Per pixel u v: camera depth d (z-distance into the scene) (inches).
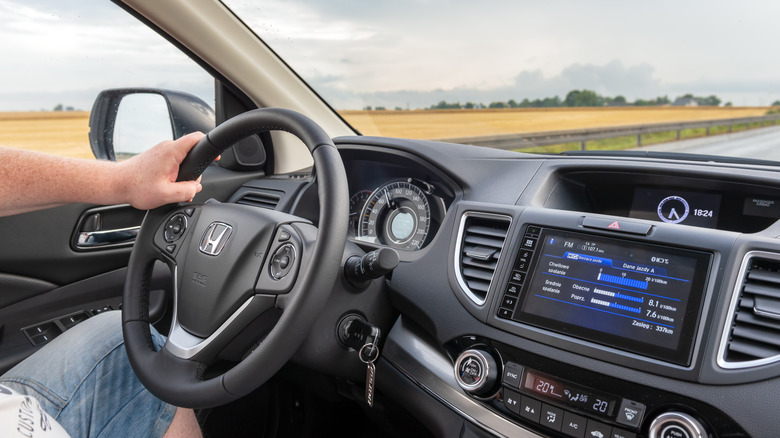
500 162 47.9
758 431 28.3
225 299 35.1
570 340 34.6
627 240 35.4
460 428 39.4
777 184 37.9
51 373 34.8
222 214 38.0
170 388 33.5
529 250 38.7
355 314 42.1
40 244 53.4
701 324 31.1
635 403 31.9
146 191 35.6
